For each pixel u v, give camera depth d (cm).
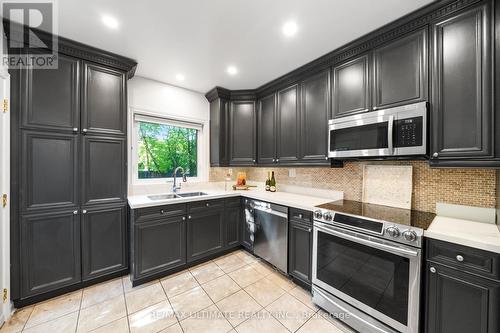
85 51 196
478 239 111
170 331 152
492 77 121
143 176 282
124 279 218
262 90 292
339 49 196
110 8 147
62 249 189
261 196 255
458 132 133
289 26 166
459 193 159
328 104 210
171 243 228
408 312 130
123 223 222
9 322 158
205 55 212
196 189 314
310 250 197
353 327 154
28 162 173
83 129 197
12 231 167
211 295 194
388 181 197
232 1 141
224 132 313
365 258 152
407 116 150
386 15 153
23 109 171
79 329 153
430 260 125
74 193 194
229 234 280
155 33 177
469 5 129
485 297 108
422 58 149
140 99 267
